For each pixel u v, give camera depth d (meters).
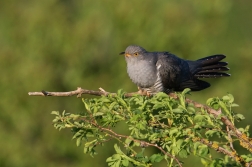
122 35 17.03
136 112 5.64
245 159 5.43
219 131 5.47
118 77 16.80
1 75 16.83
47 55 17.16
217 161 5.36
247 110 16.86
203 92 16.50
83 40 17.02
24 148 16.55
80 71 16.92
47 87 16.72
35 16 17.41
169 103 5.63
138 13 16.92
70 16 18.12
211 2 17.47
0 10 18.55
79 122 5.86
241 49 17.64
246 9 19.27
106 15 17.36
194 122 5.75
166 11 16.92
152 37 16.86
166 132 5.49
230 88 16.88
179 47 16.94
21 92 16.69
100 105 5.88
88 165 15.88
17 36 17.53
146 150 13.55
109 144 15.48
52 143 16.56
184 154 5.39
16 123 16.81
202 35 17.06
